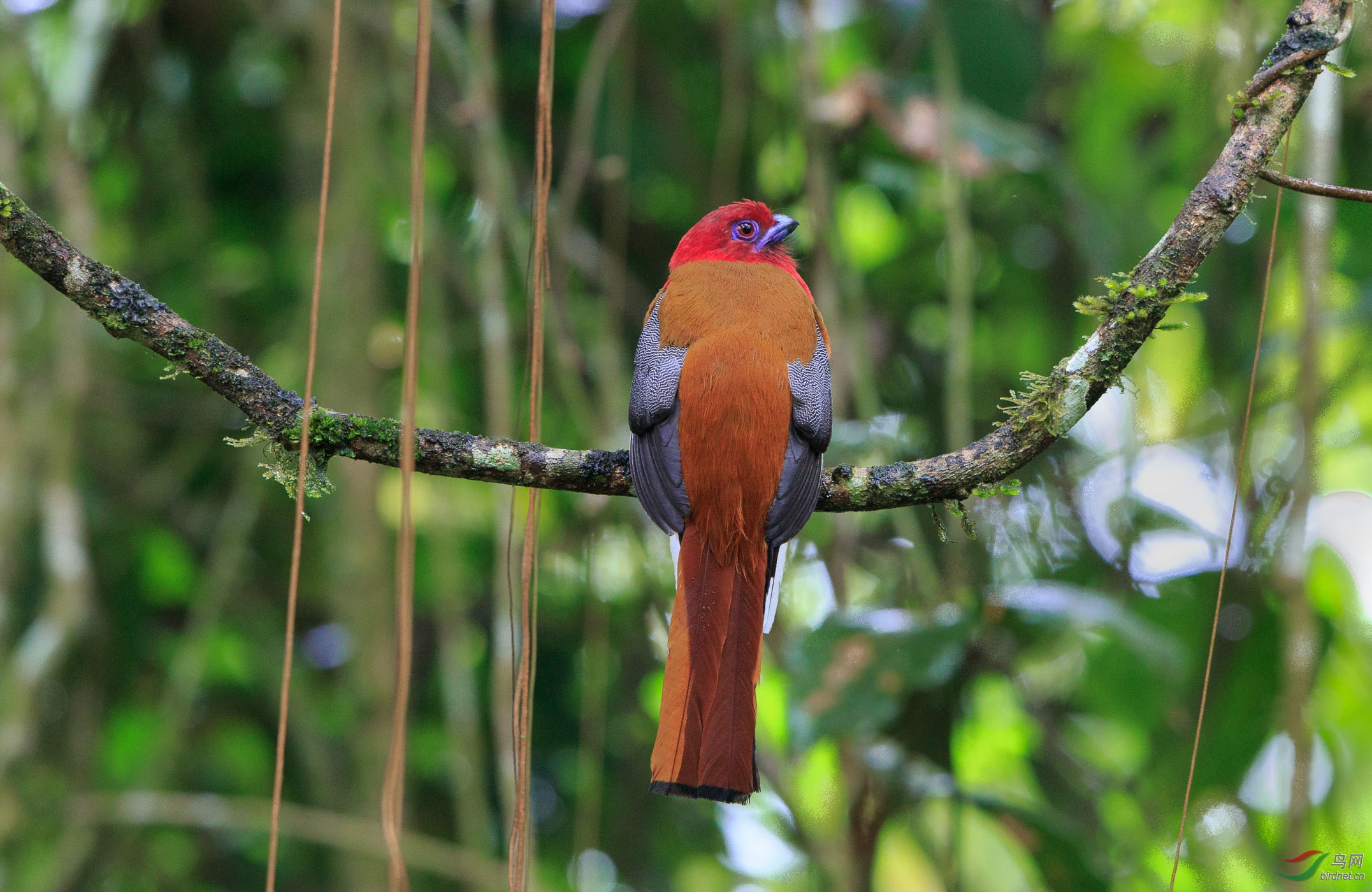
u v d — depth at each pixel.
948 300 11.61
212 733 12.06
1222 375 10.34
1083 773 10.34
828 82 12.04
